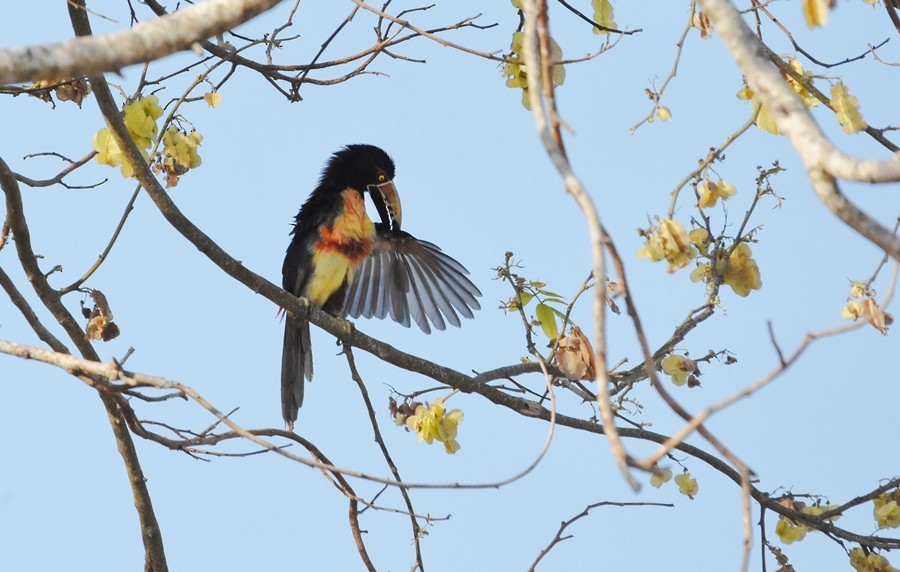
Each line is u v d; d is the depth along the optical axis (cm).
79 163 970
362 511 989
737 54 536
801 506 1051
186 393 667
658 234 816
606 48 834
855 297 852
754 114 846
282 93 1025
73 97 1002
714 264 955
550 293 1010
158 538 1031
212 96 973
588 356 984
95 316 938
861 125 865
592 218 488
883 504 1036
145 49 611
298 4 1027
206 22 618
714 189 888
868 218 505
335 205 1250
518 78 902
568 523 928
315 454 924
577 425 1068
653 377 530
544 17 560
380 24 1013
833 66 913
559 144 533
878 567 1016
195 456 821
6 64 586
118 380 666
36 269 923
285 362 1193
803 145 514
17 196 886
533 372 1098
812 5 532
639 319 535
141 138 908
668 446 490
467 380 1066
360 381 1038
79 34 844
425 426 973
